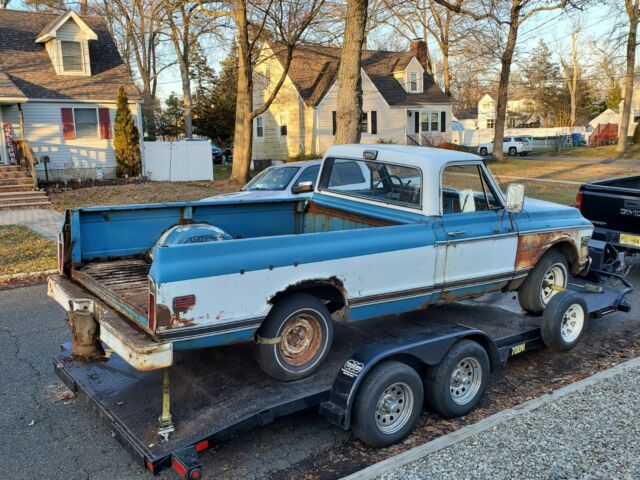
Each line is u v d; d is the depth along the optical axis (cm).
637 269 925
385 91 3566
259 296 359
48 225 1323
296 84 3153
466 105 8644
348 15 1294
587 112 6906
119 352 338
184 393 383
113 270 454
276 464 368
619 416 394
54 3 3338
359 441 397
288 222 589
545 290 564
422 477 326
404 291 438
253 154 3650
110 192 1870
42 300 760
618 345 585
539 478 322
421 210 462
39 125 2080
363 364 368
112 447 393
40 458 377
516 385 488
